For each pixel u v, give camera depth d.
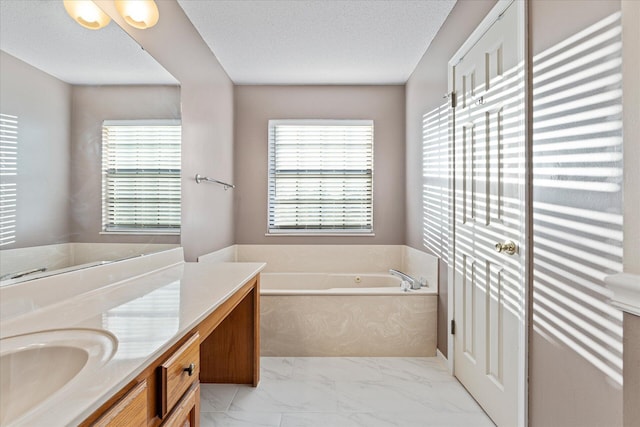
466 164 2.15
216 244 3.04
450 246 2.37
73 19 1.40
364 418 1.87
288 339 2.66
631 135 0.89
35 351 0.84
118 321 1.03
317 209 3.73
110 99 1.61
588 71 1.15
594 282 1.11
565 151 1.25
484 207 1.91
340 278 3.56
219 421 1.84
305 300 2.66
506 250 1.61
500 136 1.73
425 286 2.89
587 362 1.14
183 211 2.32
